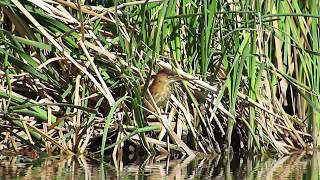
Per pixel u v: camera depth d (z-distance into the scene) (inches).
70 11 474.3
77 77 452.4
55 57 454.0
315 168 425.4
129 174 389.7
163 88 461.7
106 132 427.2
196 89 474.9
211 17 456.8
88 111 443.8
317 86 506.6
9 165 410.0
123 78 446.9
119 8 460.4
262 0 503.5
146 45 459.2
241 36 489.7
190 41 483.2
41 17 453.4
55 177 372.5
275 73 488.7
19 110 443.8
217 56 486.9
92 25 466.9
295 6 502.6
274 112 504.4
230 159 463.2
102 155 427.5
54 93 468.4
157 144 468.1
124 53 460.4
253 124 481.1
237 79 466.6
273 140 490.9
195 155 472.7
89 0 494.3
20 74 452.4
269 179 382.6
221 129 479.5
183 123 480.7
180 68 467.8
